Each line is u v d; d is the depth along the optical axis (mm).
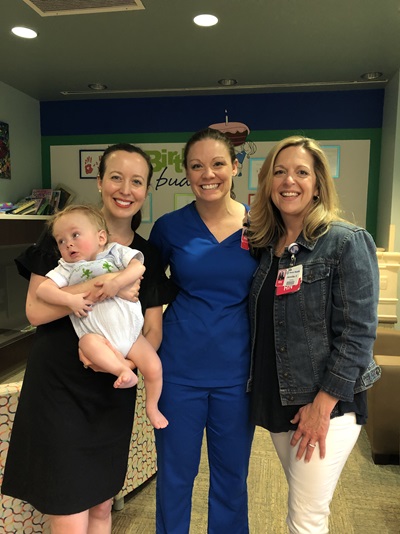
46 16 2727
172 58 3416
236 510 1607
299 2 2553
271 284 1390
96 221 1320
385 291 3461
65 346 1270
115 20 2777
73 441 1237
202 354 1498
